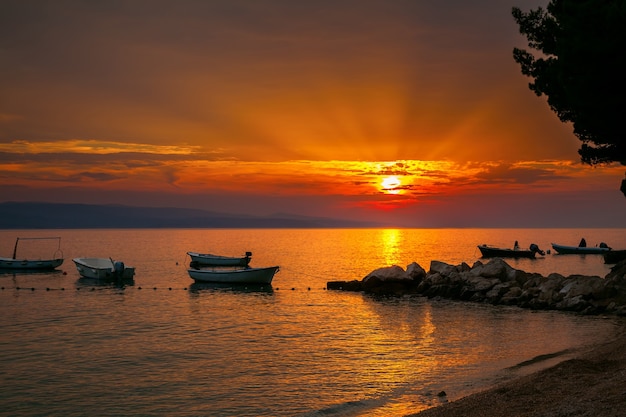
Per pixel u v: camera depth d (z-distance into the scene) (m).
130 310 49.53
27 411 22.16
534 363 27.53
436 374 26.03
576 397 18.00
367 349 32.31
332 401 22.39
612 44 32.56
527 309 47.03
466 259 132.12
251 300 55.78
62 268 97.19
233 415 21.17
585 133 43.78
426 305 50.25
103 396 23.78
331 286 64.56
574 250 139.12
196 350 32.44
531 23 46.56
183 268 102.06
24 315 46.81
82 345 34.09
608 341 32.84
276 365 28.58
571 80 35.69
